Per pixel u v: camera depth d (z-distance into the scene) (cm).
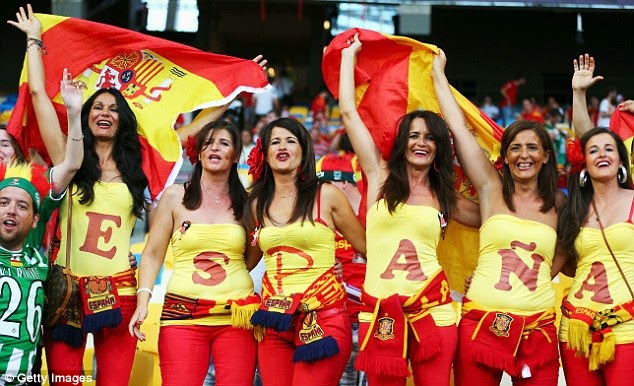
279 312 1403
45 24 1642
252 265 1511
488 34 6225
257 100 4856
